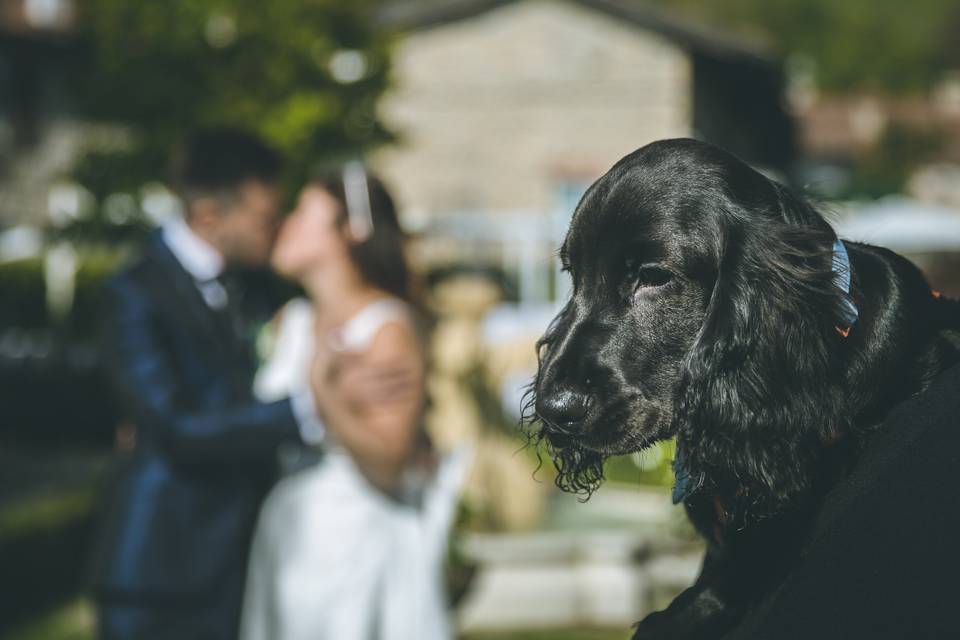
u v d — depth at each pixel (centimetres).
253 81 1100
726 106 2169
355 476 335
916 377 145
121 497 321
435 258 1297
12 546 624
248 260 335
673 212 153
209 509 321
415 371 322
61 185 1207
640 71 1873
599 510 722
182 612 317
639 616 601
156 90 1087
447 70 1928
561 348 160
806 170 3678
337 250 325
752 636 137
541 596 595
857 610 130
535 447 167
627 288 157
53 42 1912
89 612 633
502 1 1891
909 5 5616
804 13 5522
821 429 144
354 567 331
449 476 351
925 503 130
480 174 1927
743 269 149
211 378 328
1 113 1989
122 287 324
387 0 2286
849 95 4891
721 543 153
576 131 1900
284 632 329
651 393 156
